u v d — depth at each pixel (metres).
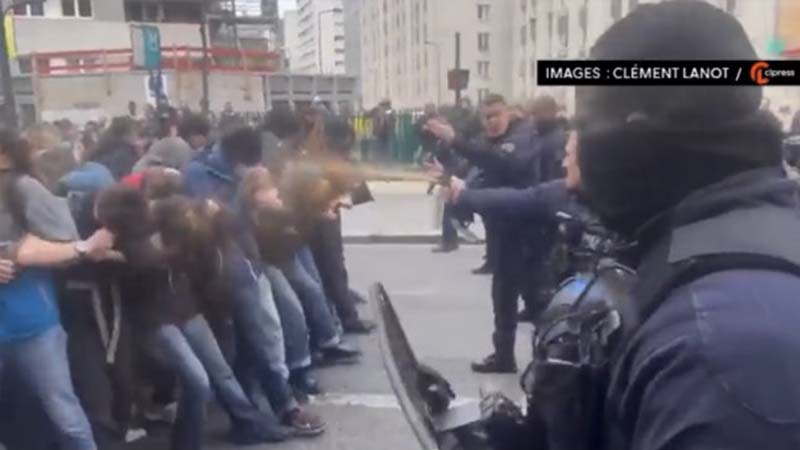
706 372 0.69
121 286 3.68
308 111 5.48
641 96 0.82
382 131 9.88
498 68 44.44
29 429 3.55
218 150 4.69
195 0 45.25
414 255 9.86
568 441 0.93
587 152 0.88
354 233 10.89
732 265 0.75
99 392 3.78
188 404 3.87
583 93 0.89
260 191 4.68
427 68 55.97
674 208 0.82
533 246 4.55
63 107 24.88
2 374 3.42
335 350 5.65
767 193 0.80
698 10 0.83
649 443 0.72
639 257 0.88
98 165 5.02
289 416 4.49
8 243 3.31
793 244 0.76
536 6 27.86
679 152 0.81
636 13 0.86
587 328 0.92
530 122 4.64
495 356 5.25
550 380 0.96
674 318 0.74
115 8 43.06
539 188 3.85
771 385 0.66
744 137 0.81
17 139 3.40
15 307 3.35
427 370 1.38
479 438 1.26
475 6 47.69
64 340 3.51
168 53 27.92
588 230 1.11
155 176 4.12
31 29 39.16
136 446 4.17
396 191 14.59
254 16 48.97
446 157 4.63
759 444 0.65
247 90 28.48
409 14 63.09
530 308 4.86
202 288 3.95
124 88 25.08
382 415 4.77
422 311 7.17
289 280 5.31
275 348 4.42
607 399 0.85
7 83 12.88
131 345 3.76
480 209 3.94
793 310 0.70
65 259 3.38
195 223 3.82
